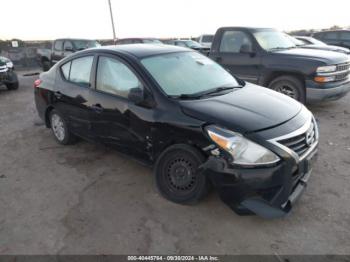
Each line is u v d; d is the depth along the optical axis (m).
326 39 14.17
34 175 4.05
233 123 2.82
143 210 3.19
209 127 2.86
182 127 3.03
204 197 3.13
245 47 6.78
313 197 3.30
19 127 6.18
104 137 3.97
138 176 3.91
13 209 3.30
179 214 3.10
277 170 2.66
